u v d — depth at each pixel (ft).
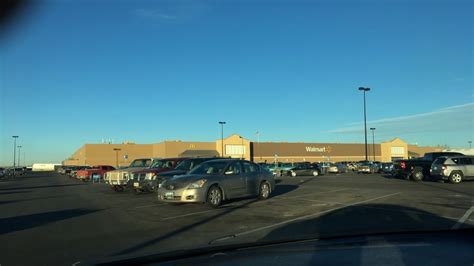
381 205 44.29
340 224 33.88
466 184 76.95
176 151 303.48
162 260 23.29
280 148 312.50
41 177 206.49
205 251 25.22
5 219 41.14
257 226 34.14
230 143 292.61
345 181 91.25
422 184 77.30
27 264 23.31
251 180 51.06
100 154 336.29
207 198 45.47
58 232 33.35
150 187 62.90
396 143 339.57
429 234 29.30
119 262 23.15
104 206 51.55
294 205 46.39
